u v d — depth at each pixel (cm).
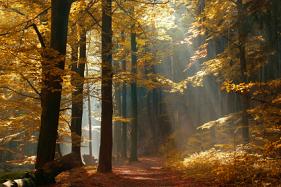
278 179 1088
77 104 2009
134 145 2984
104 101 1806
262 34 2272
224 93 2778
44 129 1248
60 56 1198
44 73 1241
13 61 1340
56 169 1170
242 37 1902
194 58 2523
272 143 959
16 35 1322
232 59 2158
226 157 1603
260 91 1102
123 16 1861
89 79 1529
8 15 1583
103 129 1800
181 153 2778
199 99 3388
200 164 1688
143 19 1947
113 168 2241
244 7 1936
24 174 1055
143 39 2817
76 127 2002
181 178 1533
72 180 1294
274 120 1075
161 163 2809
